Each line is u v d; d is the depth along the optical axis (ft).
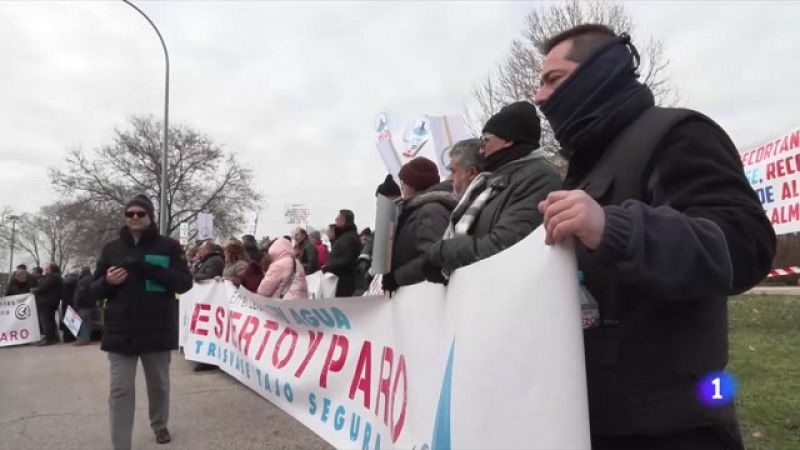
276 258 22.35
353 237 21.07
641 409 4.27
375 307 10.96
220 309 24.47
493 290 5.12
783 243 54.19
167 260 15.34
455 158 11.25
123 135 141.08
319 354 14.14
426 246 10.50
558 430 4.17
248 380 20.01
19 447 16.02
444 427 6.34
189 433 16.53
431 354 7.20
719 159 4.25
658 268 3.66
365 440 11.08
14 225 223.30
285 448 14.97
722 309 4.43
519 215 8.03
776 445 11.08
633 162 4.52
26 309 46.44
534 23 54.80
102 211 141.90
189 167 144.56
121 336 14.51
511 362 4.75
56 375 28.43
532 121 9.09
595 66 4.75
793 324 26.14
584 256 4.48
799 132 22.59
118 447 14.20
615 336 4.41
